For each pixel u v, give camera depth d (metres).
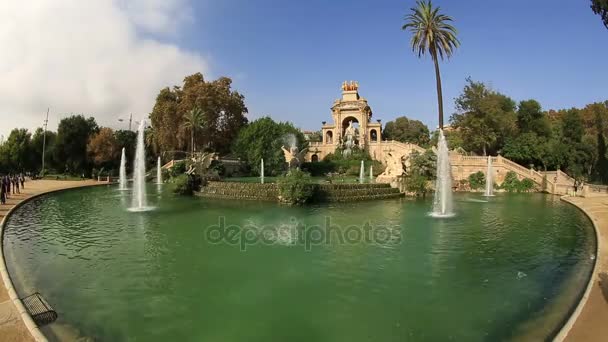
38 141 73.56
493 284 9.91
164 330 7.28
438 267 11.37
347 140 78.88
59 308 8.31
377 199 30.23
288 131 62.47
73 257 12.41
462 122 54.94
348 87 90.94
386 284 9.88
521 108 59.97
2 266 10.30
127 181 52.62
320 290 9.45
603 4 21.03
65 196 32.75
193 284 9.84
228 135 67.81
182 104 62.38
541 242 14.77
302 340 6.89
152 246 13.88
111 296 9.02
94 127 72.19
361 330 7.30
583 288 9.38
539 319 7.70
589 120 68.44
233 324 7.56
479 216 21.48
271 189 28.81
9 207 22.89
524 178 40.81
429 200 29.92
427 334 7.12
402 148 72.81
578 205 25.64
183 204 26.47
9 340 6.22
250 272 10.84
